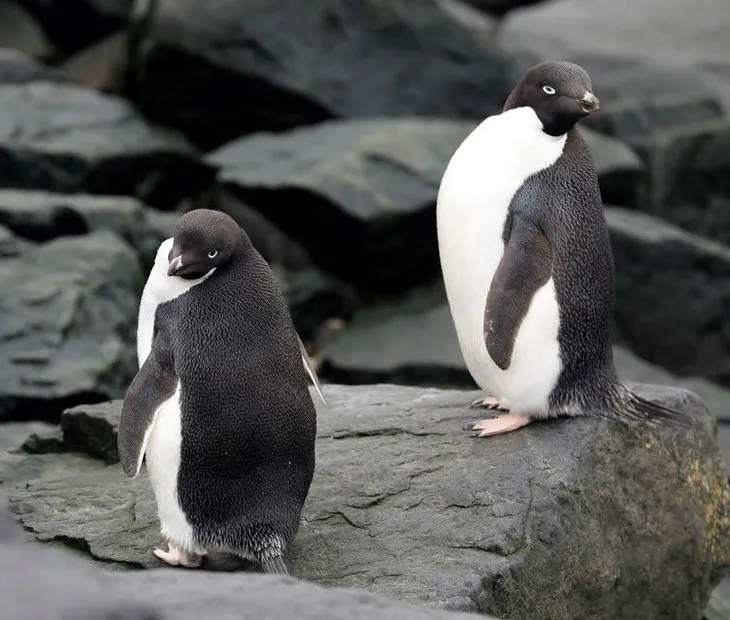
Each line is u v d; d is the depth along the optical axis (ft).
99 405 74.49
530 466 64.90
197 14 148.97
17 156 130.31
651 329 130.82
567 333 65.62
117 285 108.88
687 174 159.74
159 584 36.19
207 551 56.85
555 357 65.87
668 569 68.74
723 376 131.03
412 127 135.74
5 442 88.79
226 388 54.75
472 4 241.55
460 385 113.39
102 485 67.51
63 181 131.23
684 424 69.00
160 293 56.29
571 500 63.77
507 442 67.15
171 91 150.82
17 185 130.82
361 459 67.15
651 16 227.61
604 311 66.80
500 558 59.82
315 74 150.30
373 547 60.39
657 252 129.39
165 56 148.97
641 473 67.87
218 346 55.11
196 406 54.75
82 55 174.19
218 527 55.77
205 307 55.67
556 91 65.36
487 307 64.18
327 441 69.46
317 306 122.62
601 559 64.49
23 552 31.55
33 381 96.32
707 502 71.72
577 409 67.62
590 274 65.77
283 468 55.98
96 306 105.81
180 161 137.90
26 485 67.92
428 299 126.93
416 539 61.00
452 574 58.08
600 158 139.23
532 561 60.95
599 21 225.97
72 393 95.71
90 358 99.60
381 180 125.39
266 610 34.19
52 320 101.91
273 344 56.03
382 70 153.07
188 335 55.21
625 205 142.72
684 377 130.93
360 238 122.93
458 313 68.18
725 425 110.42
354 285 127.85
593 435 66.64
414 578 57.77
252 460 55.26
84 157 131.44
